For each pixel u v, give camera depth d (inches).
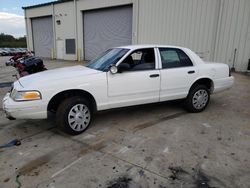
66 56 897.5
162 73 176.6
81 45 827.4
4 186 102.1
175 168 115.0
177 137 150.9
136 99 170.7
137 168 115.2
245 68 438.3
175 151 132.1
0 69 565.9
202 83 204.4
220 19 453.1
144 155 127.8
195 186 101.5
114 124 174.1
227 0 437.1
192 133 157.2
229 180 105.6
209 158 124.3
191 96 193.5
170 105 221.9
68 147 138.4
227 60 458.0
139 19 603.2
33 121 182.5
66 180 106.1
